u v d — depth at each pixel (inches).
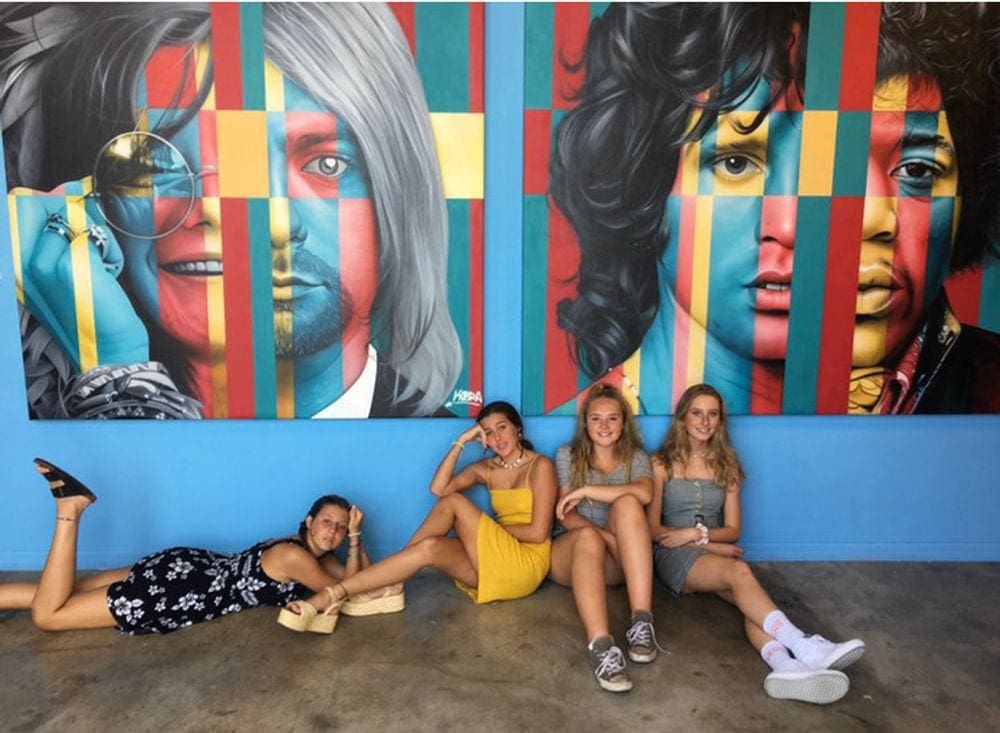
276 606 102.7
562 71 103.6
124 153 102.3
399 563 97.6
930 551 118.1
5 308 107.0
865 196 107.5
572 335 109.9
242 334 107.3
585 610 88.8
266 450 111.3
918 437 114.8
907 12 103.3
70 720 78.1
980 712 80.0
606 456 107.3
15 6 99.1
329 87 102.1
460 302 108.0
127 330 106.7
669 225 107.4
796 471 115.3
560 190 106.3
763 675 86.8
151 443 110.3
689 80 104.2
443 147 104.2
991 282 110.0
